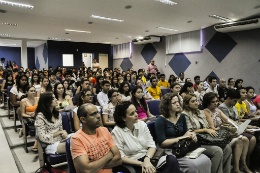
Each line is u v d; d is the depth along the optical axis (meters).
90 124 1.72
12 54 16.47
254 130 2.88
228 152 2.49
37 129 2.37
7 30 9.10
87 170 1.60
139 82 5.05
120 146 1.99
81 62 13.87
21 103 3.38
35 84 5.49
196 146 2.27
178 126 2.45
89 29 8.80
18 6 5.52
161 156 2.05
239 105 3.61
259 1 5.12
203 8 5.72
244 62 7.41
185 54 9.66
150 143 2.17
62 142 2.36
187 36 9.43
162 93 5.49
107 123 2.97
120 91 4.08
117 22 7.45
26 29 8.86
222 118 2.96
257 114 3.92
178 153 2.12
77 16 6.57
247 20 6.59
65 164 3.02
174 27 8.38
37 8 5.69
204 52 8.77
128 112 2.02
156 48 11.27
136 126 2.15
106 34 10.14
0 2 5.18
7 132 4.20
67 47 13.31
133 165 1.90
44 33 9.91
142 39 10.95
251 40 7.18
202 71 8.92
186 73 9.66
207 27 8.50
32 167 2.89
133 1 5.13
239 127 2.55
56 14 6.33
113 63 15.26
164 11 6.01
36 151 3.41
